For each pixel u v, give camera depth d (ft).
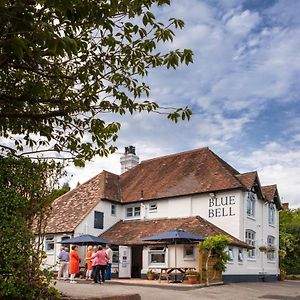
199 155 117.29
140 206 112.88
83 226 104.83
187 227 96.68
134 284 74.13
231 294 62.64
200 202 103.35
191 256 89.20
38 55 23.62
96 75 28.14
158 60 28.22
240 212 97.35
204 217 101.86
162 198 108.47
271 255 116.16
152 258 96.17
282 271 118.73
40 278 28.07
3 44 17.90
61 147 30.94
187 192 104.73
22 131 30.50
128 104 29.43
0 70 26.37
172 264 92.22
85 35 26.48
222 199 100.07
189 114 28.78
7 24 19.21
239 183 98.48
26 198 27.76
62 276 81.61
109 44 27.20
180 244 88.89
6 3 17.19
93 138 30.96
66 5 17.33
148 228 103.76
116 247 102.32
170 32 27.22
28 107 28.94
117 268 100.07
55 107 30.30
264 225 112.57
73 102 27.78
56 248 104.99
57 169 29.76
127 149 138.00
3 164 27.20
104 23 22.99
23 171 27.94
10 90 27.17
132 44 27.86
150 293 56.90
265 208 114.52
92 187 118.62
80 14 21.25
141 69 28.71
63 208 114.32
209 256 78.79
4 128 29.89
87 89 28.60
